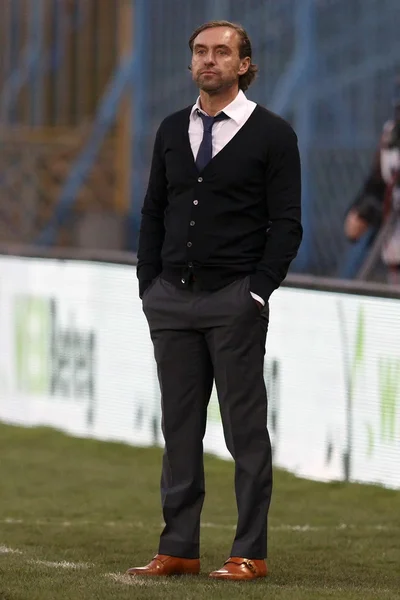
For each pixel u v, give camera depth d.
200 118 15.25
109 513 21.97
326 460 24.34
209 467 25.61
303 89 37.34
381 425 23.33
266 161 15.08
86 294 29.44
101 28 41.97
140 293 15.86
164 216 15.92
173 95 40.16
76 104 42.88
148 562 17.45
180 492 15.65
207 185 15.10
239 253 15.17
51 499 23.17
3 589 14.60
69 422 29.98
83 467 26.23
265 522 15.56
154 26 40.53
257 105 15.27
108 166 41.16
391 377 23.09
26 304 31.23
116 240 40.56
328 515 21.59
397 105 32.34
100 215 40.72
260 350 15.43
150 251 15.89
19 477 25.27
